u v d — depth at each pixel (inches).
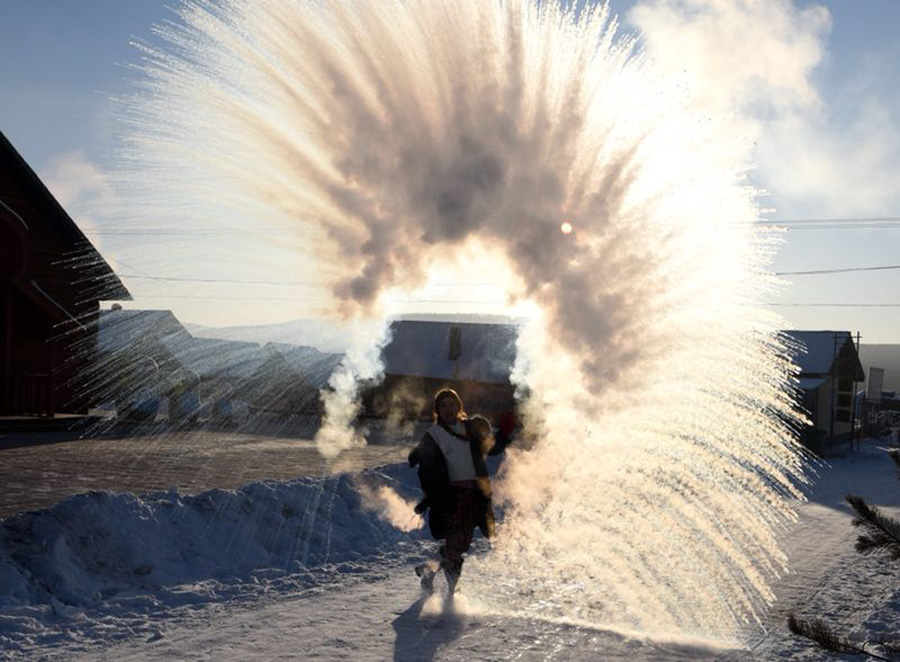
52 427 1011.9
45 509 280.2
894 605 274.4
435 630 225.1
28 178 1110.4
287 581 285.7
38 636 214.8
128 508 300.5
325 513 373.1
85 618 232.7
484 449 271.0
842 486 826.2
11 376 987.9
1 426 940.0
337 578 294.7
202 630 223.3
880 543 212.1
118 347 1358.3
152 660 196.2
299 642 212.1
